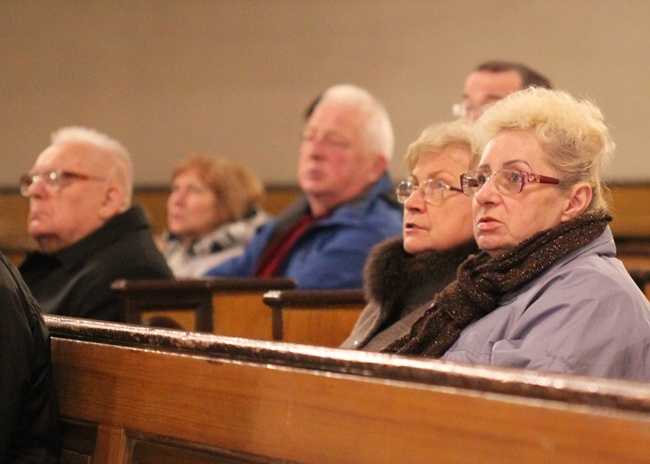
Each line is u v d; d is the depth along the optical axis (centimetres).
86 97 1458
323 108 885
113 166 702
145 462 379
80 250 679
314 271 807
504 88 730
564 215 404
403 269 477
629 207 1151
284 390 328
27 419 406
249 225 1031
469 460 276
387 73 1299
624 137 1171
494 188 404
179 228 1032
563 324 370
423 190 470
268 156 1379
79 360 414
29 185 700
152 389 377
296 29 1358
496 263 403
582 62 1191
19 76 1480
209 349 355
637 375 366
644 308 380
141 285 616
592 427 251
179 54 1420
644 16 1165
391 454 295
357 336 496
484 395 275
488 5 1240
